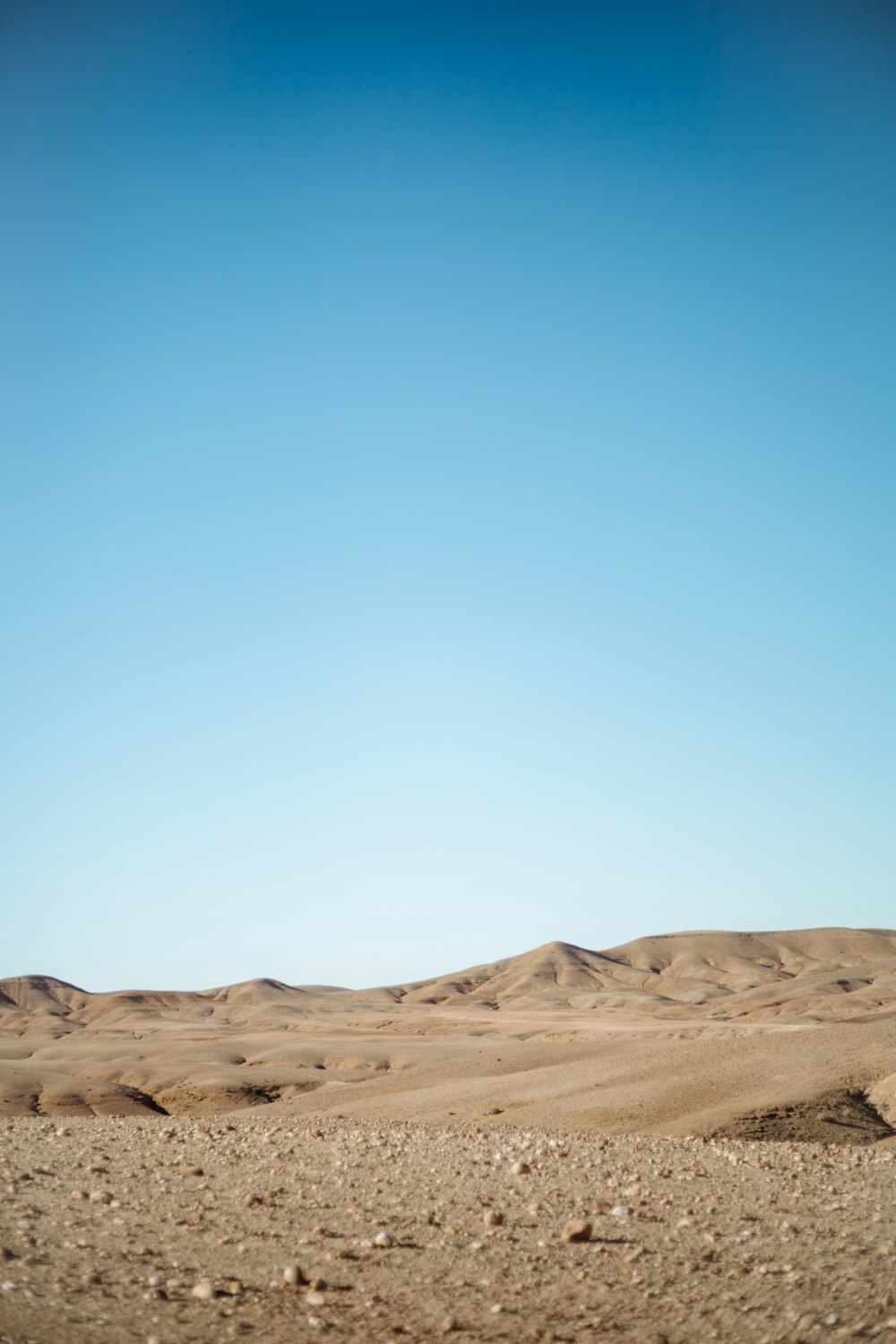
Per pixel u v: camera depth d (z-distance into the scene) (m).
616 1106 46.06
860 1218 15.17
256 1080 85.75
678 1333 10.12
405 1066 98.56
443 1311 10.79
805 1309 10.60
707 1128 39.28
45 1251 12.62
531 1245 13.45
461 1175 19.28
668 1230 14.34
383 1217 15.00
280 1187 17.44
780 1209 15.91
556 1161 21.62
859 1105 42.12
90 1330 9.89
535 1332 10.05
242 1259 12.65
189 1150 23.19
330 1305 10.91
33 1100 76.94
